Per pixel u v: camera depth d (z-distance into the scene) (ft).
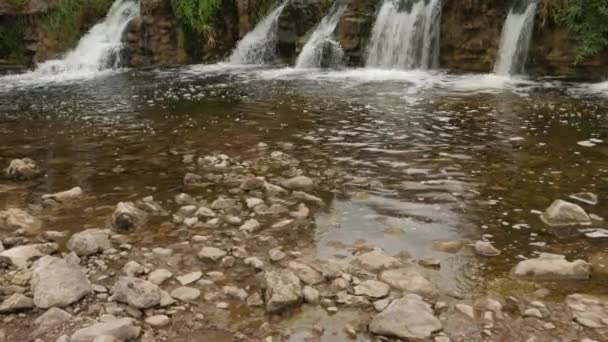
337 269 13.55
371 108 32.42
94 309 11.99
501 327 11.27
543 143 24.62
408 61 46.75
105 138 27.66
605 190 18.84
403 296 12.35
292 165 22.22
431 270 13.69
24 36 59.77
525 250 14.67
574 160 22.17
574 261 13.52
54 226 16.69
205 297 12.63
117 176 21.61
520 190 19.04
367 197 18.61
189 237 15.83
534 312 11.65
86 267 14.05
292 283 12.51
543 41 41.09
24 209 18.13
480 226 16.22
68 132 29.12
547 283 12.95
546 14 40.27
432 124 28.30
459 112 30.83
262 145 25.20
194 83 44.50
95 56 55.16
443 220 16.70
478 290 12.70
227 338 11.12
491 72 43.75
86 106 36.40
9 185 20.71
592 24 38.75
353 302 12.26
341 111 31.91
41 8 59.26
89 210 17.97
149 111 34.14
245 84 42.98
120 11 60.75
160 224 16.78
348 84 40.98
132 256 14.65
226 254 14.64
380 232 15.93
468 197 18.48
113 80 47.80
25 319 11.71
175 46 56.85
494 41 43.78
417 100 34.35
